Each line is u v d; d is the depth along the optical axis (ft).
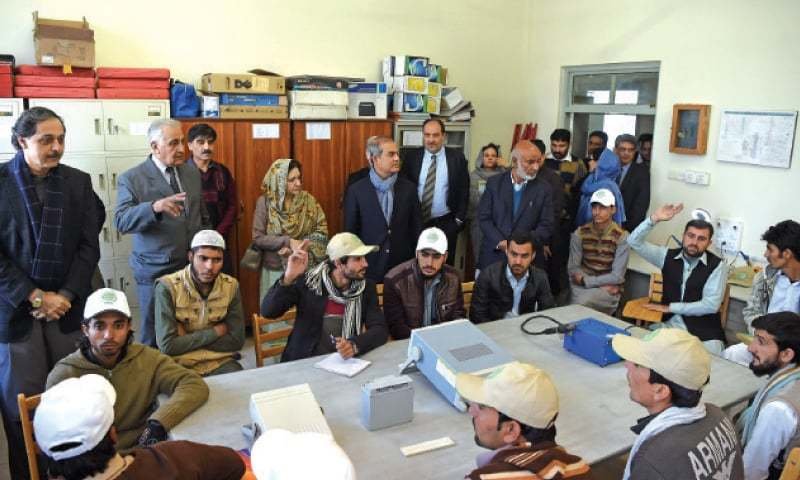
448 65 17.81
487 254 13.74
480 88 18.57
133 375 7.18
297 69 15.47
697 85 14.65
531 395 4.75
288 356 9.03
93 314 6.89
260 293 13.35
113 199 12.82
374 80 16.62
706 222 11.41
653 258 12.25
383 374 7.75
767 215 13.55
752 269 13.07
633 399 5.66
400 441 6.25
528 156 13.16
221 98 13.55
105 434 4.64
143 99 12.74
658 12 15.30
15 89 11.61
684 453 5.08
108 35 13.19
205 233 8.73
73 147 12.27
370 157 13.15
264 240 12.67
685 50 14.80
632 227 15.64
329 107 14.61
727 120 14.07
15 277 8.36
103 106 12.39
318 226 13.32
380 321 9.04
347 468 3.32
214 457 5.27
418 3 16.89
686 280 11.64
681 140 15.03
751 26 13.46
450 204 15.14
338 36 15.87
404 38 16.88
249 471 5.57
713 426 5.29
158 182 10.61
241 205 14.15
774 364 6.89
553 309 10.49
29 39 12.50
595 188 15.28
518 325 9.70
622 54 16.30
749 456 6.31
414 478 5.63
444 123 16.03
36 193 8.55
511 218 13.61
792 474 5.46
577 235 13.52
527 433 4.79
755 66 13.47
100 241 12.84
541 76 18.74
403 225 13.38
